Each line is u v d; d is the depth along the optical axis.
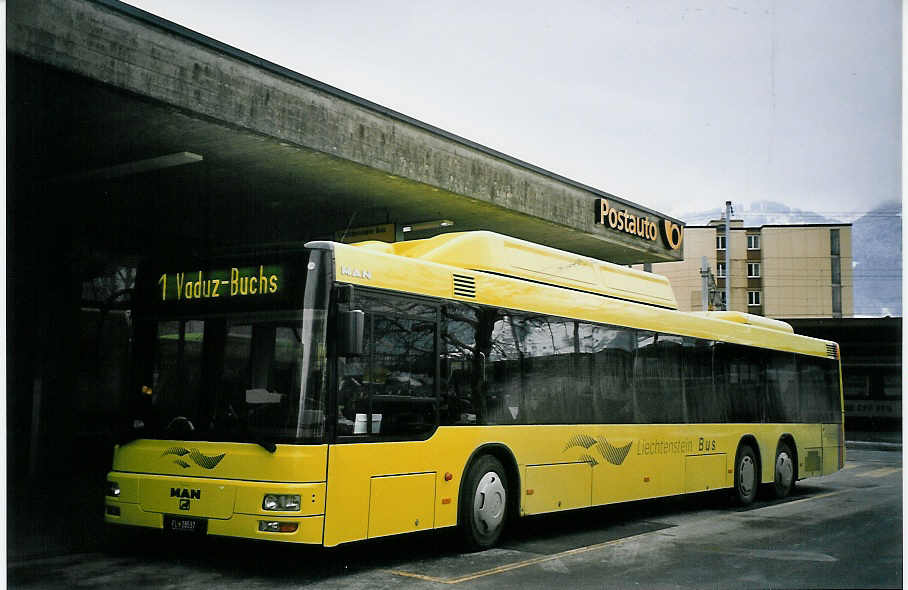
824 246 45.47
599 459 10.47
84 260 14.89
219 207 15.02
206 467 7.32
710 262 48.31
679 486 12.07
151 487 7.54
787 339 15.66
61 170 12.34
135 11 9.18
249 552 8.55
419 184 13.31
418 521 7.95
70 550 8.54
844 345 37.19
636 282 12.08
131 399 7.92
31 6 8.30
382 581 7.28
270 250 7.57
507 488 9.20
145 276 8.15
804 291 45.59
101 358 15.12
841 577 7.74
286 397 7.15
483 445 8.77
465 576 7.54
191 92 9.83
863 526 11.22
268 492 6.94
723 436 13.26
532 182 16.14
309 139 11.31
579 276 10.86
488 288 9.19
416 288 8.25
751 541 9.84
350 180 13.02
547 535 10.18
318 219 16.33
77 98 9.37
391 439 7.71
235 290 7.66
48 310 14.27
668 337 12.27
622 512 12.73
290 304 7.35
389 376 7.81
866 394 36.47
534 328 9.77
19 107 9.59
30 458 13.90
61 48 8.54
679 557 8.71
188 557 8.26
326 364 7.20
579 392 10.33
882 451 30.81
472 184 14.43
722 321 13.73
